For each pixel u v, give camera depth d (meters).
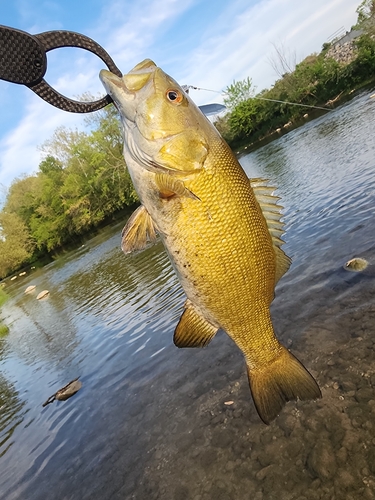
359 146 2.03
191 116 0.28
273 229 0.32
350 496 0.42
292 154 2.98
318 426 0.51
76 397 0.96
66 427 0.84
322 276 0.89
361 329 0.65
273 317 0.82
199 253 0.28
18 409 1.08
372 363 0.57
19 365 1.53
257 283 0.30
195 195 0.27
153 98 0.27
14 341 2.01
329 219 1.26
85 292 2.26
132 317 1.37
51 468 0.72
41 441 0.84
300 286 0.90
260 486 0.48
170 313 1.21
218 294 0.30
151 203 0.28
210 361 0.81
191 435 0.62
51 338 1.69
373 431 0.47
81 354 1.27
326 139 2.78
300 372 0.32
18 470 0.77
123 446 0.68
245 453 0.53
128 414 0.77
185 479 0.54
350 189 1.46
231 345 0.83
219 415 0.63
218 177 0.28
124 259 2.65
